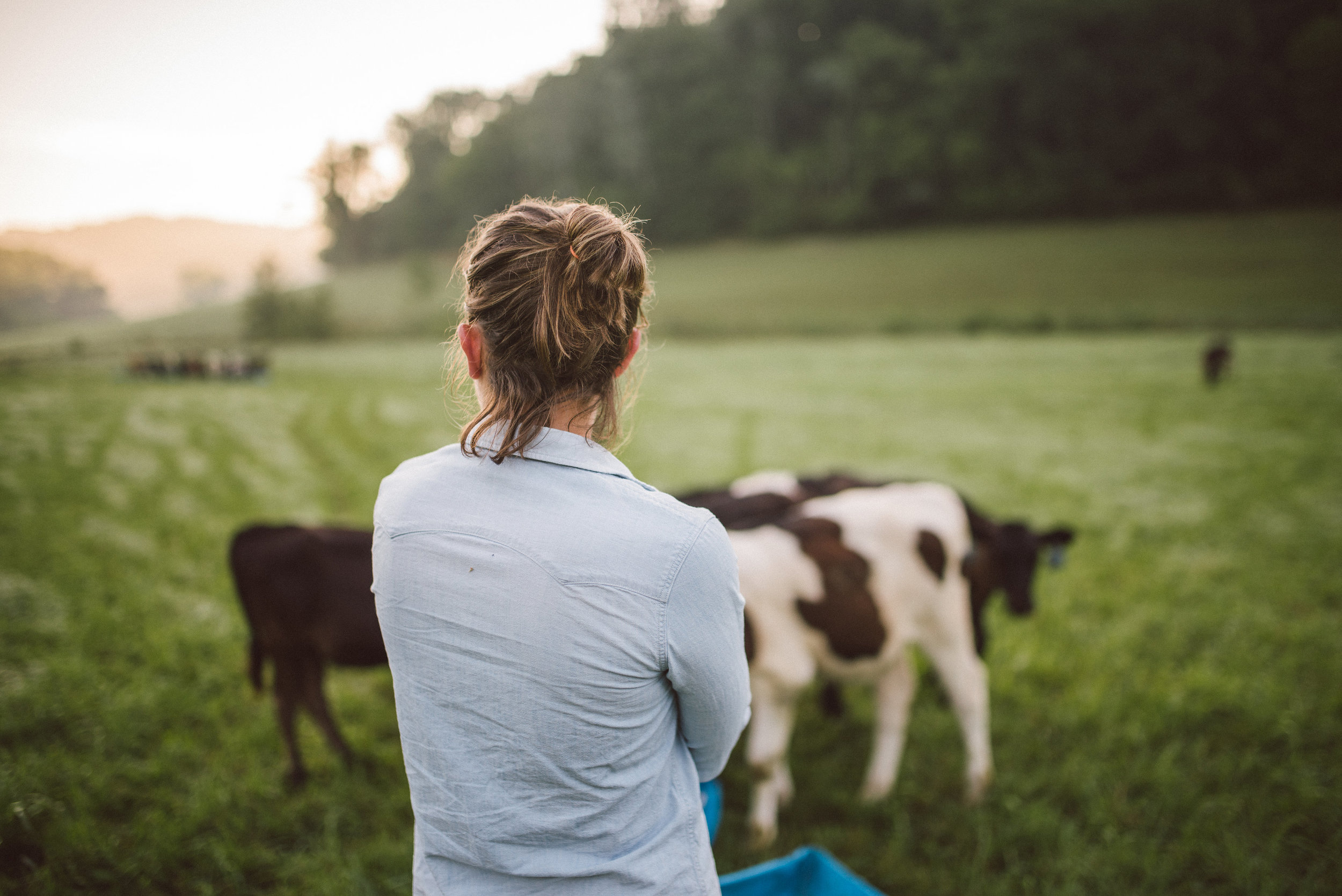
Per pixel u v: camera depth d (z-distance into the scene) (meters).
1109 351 26.09
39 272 127.31
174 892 2.79
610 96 89.56
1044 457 11.19
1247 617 5.22
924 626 3.32
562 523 0.85
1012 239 63.75
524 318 0.86
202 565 6.16
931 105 75.56
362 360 36.47
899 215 73.81
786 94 86.81
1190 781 3.46
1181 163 65.19
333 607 3.35
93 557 6.20
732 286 60.50
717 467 10.99
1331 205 57.38
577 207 0.92
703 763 1.01
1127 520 7.73
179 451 11.88
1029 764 3.68
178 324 72.62
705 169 83.19
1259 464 10.05
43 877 2.67
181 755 3.51
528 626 0.84
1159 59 66.06
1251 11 66.62
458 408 1.00
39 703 3.74
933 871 3.02
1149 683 4.35
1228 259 48.75
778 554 3.05
